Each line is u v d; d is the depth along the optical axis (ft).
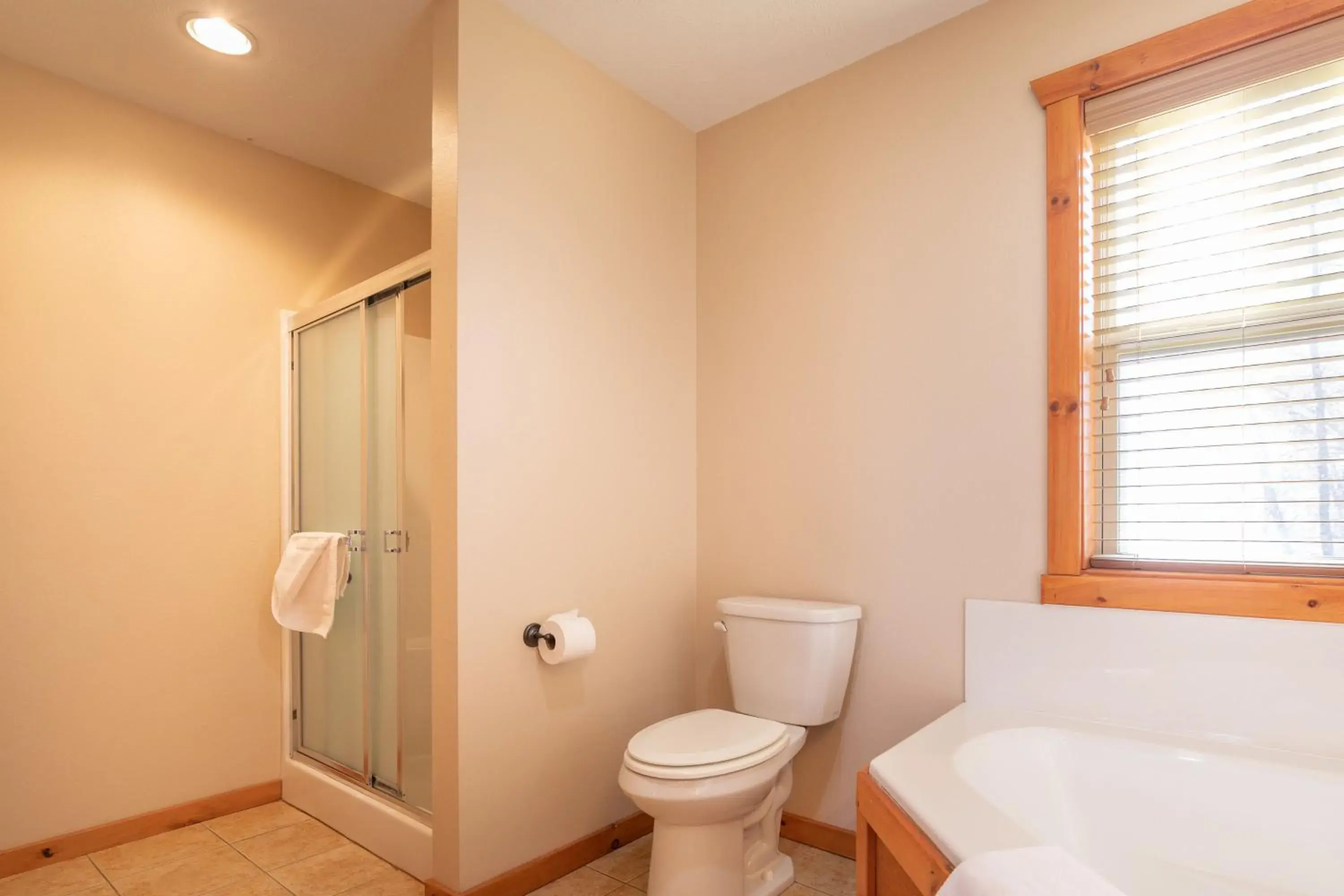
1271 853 4.53
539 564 6.82
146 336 8.06
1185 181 5.74
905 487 6.95
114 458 7.77
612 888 6.59
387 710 7.48
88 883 6.74
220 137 8.73
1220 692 5.27
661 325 8.34
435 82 6.51
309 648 8.81
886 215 7.19
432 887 6.17
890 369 7.09
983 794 4.60
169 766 8.01
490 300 6.49
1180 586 5.45
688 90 8.02
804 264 7.81
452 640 6.13
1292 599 5.05
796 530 7.74
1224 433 5.57
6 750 7.00
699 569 8.61
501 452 6.53
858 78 7.47
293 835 7.76
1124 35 5.89
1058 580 5.97
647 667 7.94
